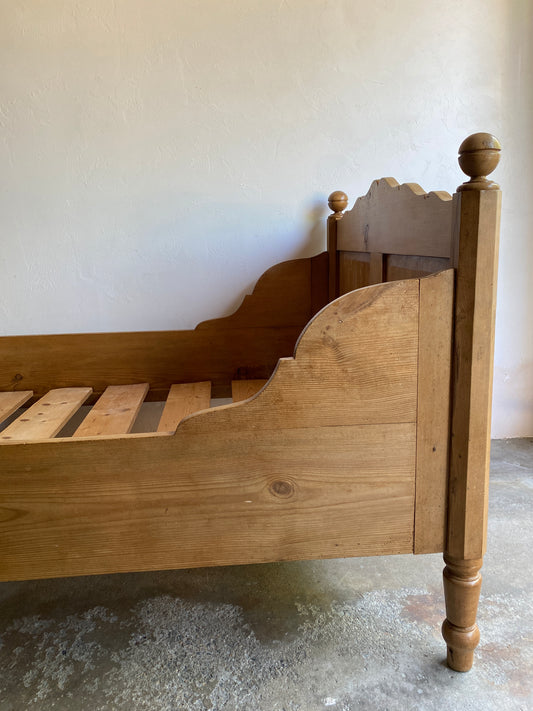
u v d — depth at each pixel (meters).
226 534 0.92
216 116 1.70
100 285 1.75
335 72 1.73
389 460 0.92
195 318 1.81
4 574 0.91
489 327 0.87
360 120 1.76
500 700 0.90
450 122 1.80
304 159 1.76
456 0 1.74
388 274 1.22
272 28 1.67
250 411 0.88
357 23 1.71
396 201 1.12
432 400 0.90
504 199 1.87
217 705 0.91
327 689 0.93
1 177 1.65
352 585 1.24
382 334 0.87
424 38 1.75
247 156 1.73
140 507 0.90
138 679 0.97
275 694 0.93
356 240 1.46
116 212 1.71
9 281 1.71
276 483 0.91
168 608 1.18
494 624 1.08
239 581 1.27
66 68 1.61
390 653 1.02
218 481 0.90
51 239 1.70
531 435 2.04
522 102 1.82
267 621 1.12
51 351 1.67
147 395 1.72
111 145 1.67
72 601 1.21
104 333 1.68
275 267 1.71
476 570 0.95
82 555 0.91
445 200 0.89
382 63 1.74
